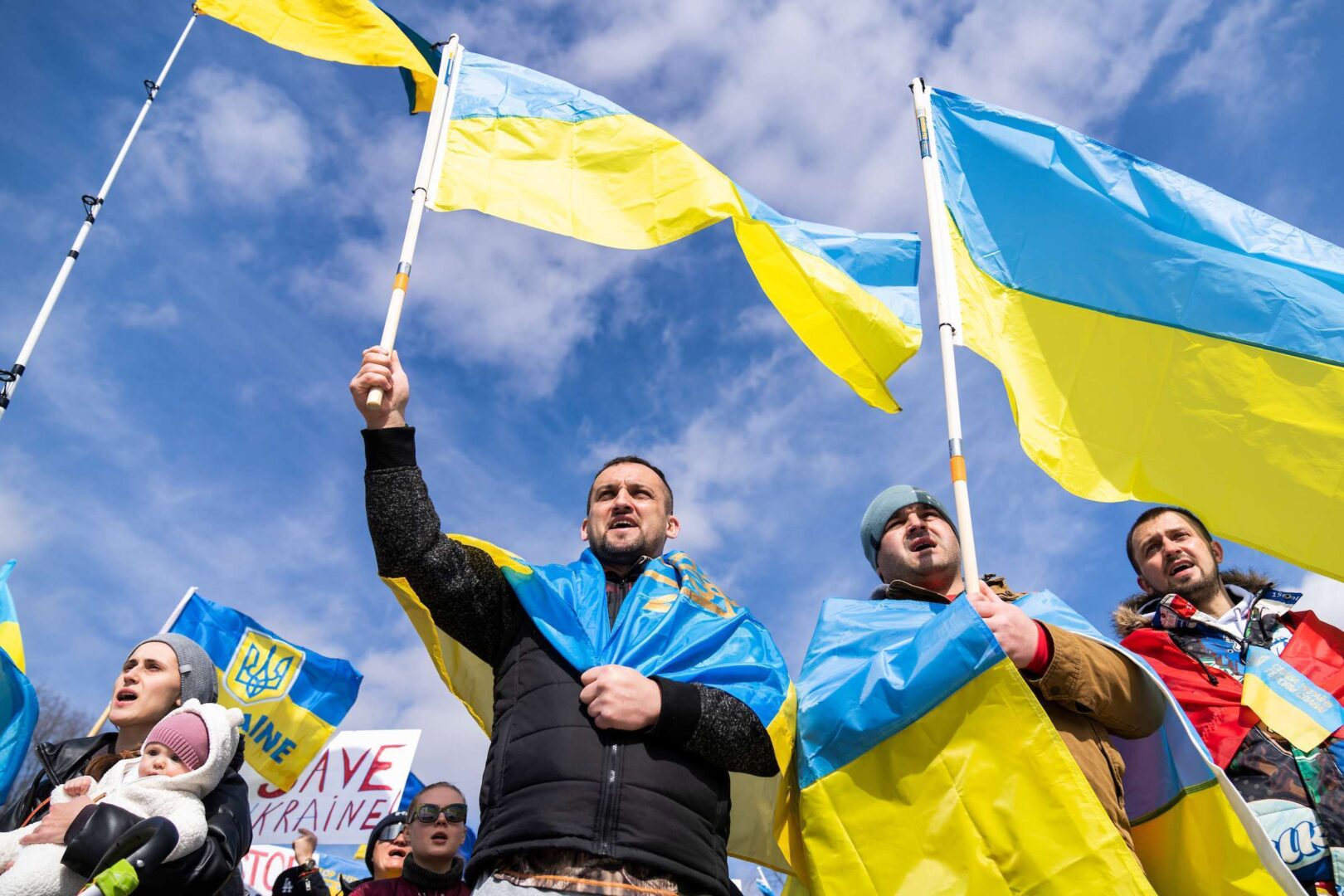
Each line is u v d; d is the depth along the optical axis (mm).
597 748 2818
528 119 4461
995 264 4270
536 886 2596
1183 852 3166
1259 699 3602
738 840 3576
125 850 2676
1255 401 3969
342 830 7496
